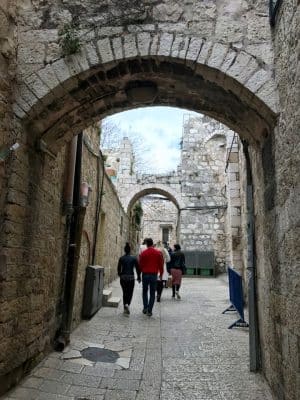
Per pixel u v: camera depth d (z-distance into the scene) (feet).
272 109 10.82
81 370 13.44
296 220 9.01
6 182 10.98
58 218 15.98
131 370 13.87
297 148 8.91
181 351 16.22
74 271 16.89
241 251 31.04
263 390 12.12
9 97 11.37
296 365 9.13
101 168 26.48
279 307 10.86
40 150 13.20
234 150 32.86
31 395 11.14
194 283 43.14
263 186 13.12
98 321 21.07
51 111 12.61
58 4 12.21
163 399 11.46
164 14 11.85
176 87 13.57
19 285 11.69
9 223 10.89
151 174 62.44
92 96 13.32
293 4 9.20
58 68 11.82
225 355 15.71
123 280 23.45
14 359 11.35
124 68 12.25
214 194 59.57
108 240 33.88
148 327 20.26
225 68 11.37
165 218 95.04
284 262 10.18
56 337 15.93
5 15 11.28
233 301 22.82
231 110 13.50
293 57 9.27
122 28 11.85
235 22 11.69
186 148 61.67
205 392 11.98
